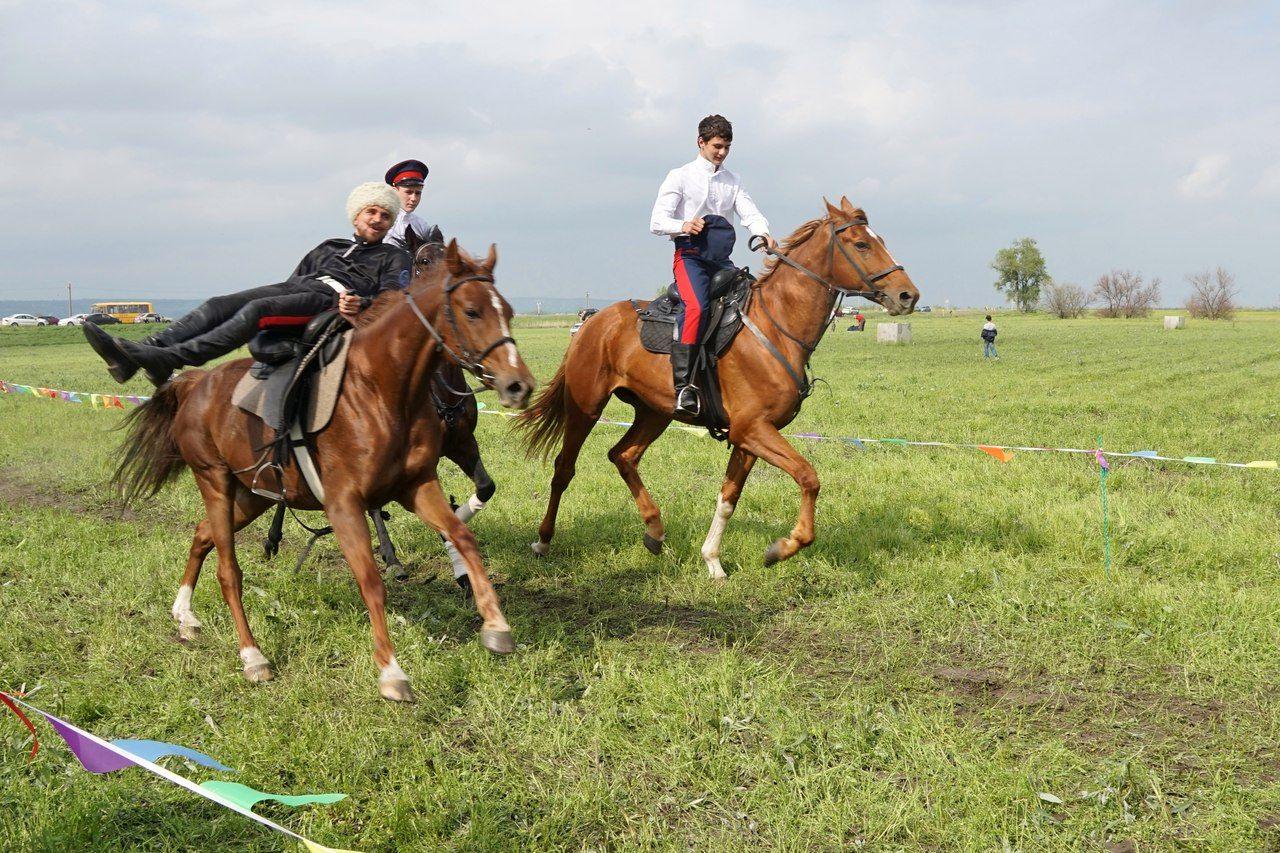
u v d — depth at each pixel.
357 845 3.35
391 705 4.38
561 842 3.38
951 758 3.92
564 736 4.06
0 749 3.92
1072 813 3.52
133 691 4.50
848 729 4.08
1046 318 93.25
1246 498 8.45
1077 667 4.82
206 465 4.97
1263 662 4.79
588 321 6.89
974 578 6.10
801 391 6.12
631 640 5.29
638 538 7.32
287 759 3.88
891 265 5.92
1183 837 3.38
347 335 4.41
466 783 3.68
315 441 4.34
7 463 11.19
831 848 3.35
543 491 9.21
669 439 12.41
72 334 56.19
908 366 27.66
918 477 9.37
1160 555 6.61
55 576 6.38
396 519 7.98
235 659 4.94
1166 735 4.15
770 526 7.55
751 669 4.73
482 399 16.95
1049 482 9.13
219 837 3.41
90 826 3.35
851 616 5.59
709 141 6.21
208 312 4.54
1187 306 89.69
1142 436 12.37
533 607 5.92
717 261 6.29
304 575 6.43
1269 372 23.75
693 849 3.34
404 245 6.55
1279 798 3.57
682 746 3.94
